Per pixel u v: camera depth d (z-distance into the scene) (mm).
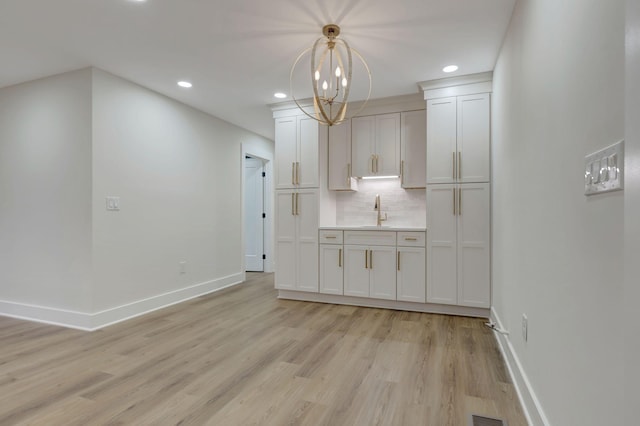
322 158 4277
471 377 2250
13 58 3000
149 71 3289
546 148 1566
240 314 3660
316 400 1982
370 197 4488
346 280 4027
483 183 3459
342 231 4055
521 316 2055
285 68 3242
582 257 1152
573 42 1239
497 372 2318
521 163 2086
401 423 1767
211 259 4703
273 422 1774
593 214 1066
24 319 3439
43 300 3381
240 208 5328
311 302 4172
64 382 2186
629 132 723
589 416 1090
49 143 3346
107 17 2396
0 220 3609
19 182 3500
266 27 2547
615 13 922
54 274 3322
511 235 2391
